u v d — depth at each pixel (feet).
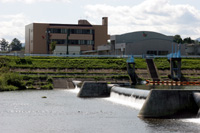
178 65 426.10
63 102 247.29
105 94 284.41
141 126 166.81
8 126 169.78
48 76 379.55
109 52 592.60
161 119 182.91
